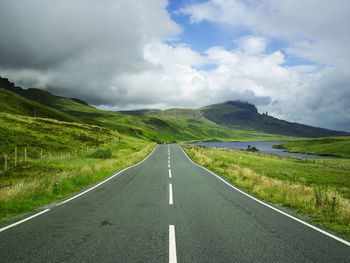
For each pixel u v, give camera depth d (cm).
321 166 3362
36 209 654
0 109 7038
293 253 380
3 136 3266
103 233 461
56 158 2570
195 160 2612
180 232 472
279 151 9775
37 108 9444
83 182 1120
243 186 1094
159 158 2886
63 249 383
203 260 349
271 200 809
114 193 888
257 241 430
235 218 580
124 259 350
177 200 774
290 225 534
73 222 533
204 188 1013
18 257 353
